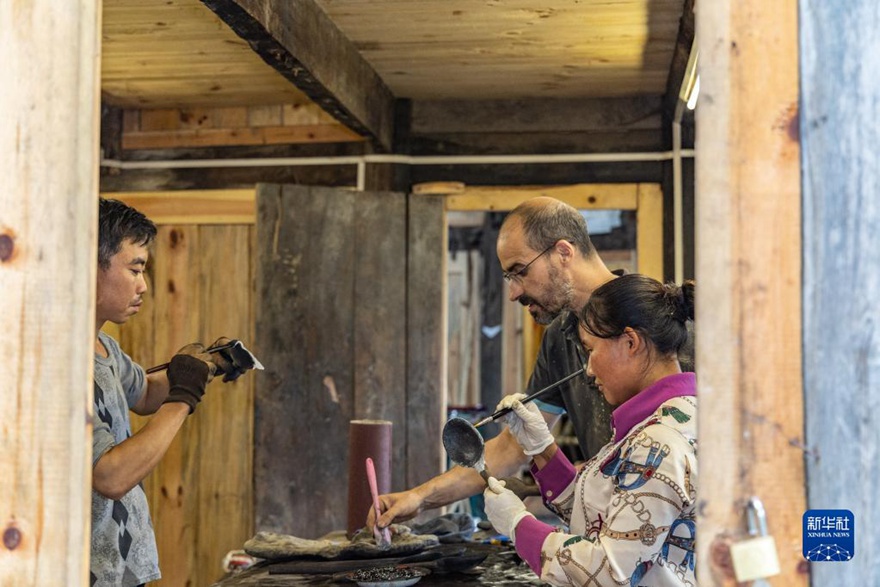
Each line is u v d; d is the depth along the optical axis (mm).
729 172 1350
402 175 4559
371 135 4207
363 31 3605
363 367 4309
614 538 1793
